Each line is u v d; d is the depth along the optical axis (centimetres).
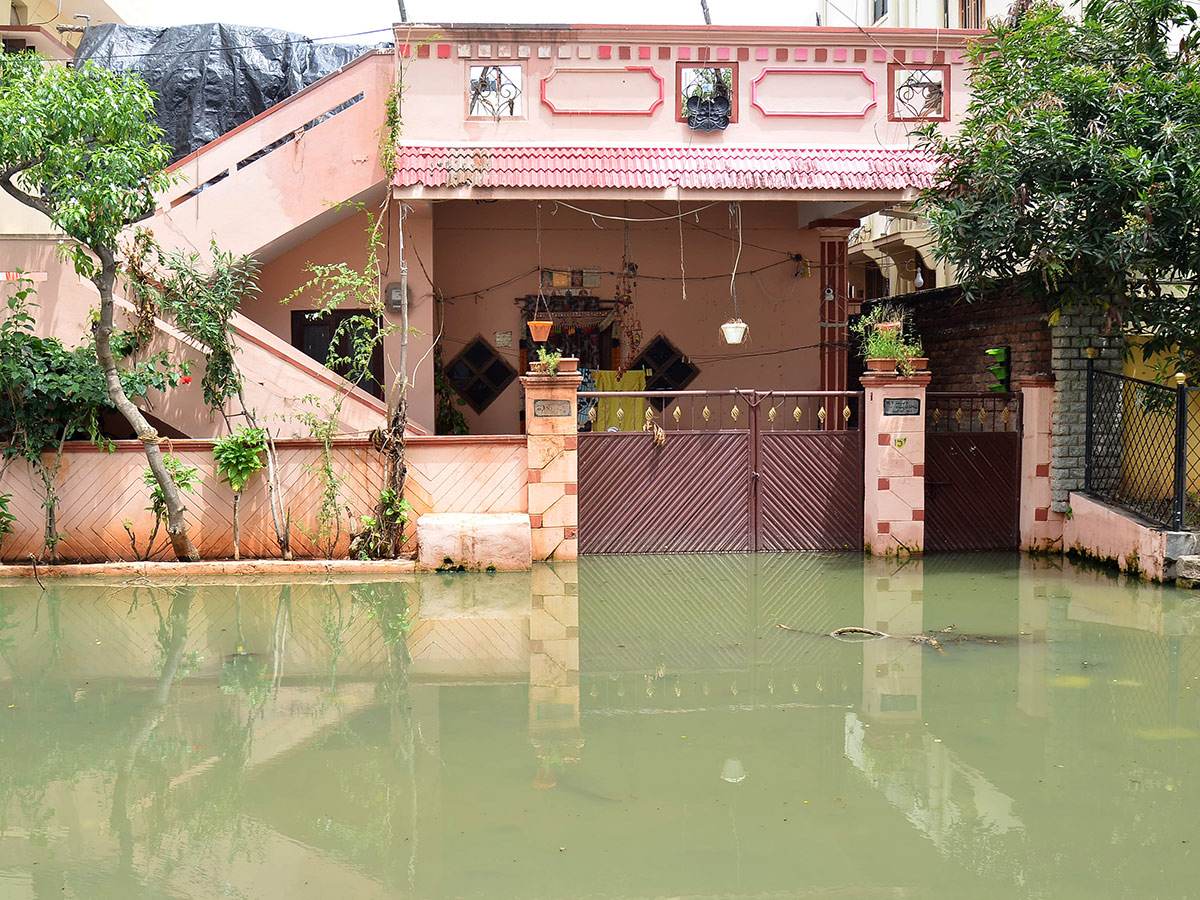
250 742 606
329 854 467
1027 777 554
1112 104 1027
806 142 1310
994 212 1057
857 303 1605
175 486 1084
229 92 1557
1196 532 1018
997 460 1218
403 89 1266
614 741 605
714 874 446
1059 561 1152
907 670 748
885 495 1173
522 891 432
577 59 1285
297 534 1133
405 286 1145
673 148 1288
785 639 833
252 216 1259
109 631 860
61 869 455
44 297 1148
